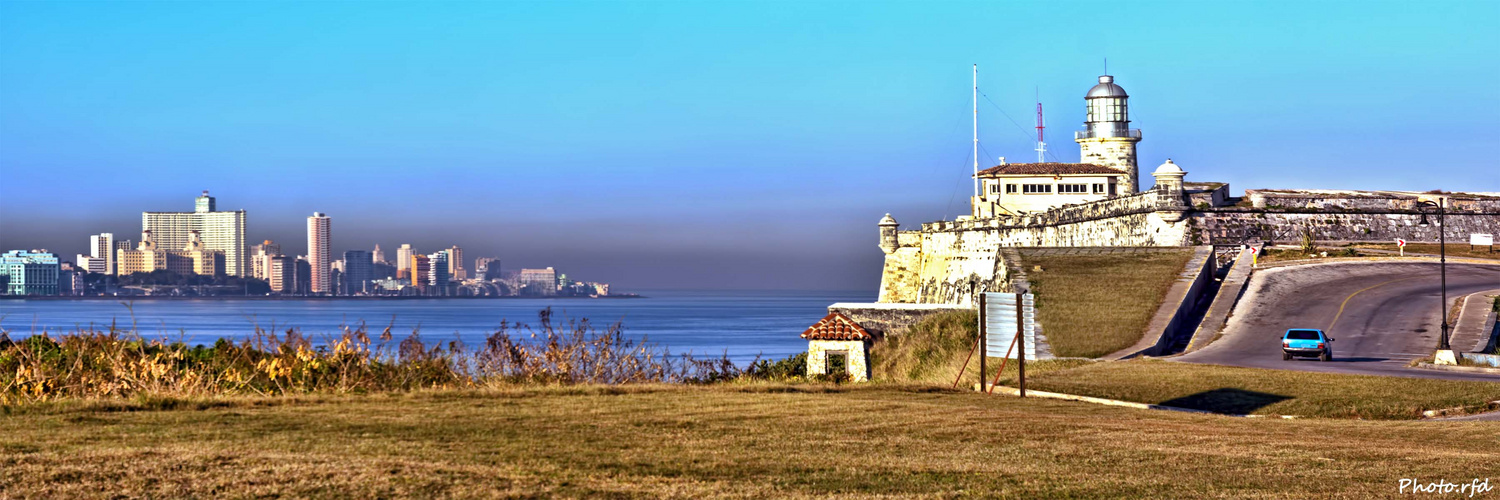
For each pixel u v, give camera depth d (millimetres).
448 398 27203
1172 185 81062
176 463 17172
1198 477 18875
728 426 23594
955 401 30984
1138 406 35438
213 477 16438
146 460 17312
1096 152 114438
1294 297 65938
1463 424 27297
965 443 22203
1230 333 58531
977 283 97812
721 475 18172
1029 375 43031
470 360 32844
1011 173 107812
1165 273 69500
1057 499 17078
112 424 21578
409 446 19750
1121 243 85688
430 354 32344
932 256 108062
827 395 30016
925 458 20297
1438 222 86438
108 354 28719
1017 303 34844
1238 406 35031
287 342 31172
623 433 22328
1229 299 66188
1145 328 57500
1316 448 22172
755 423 24094
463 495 15938
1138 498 17203
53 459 17219
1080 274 70750
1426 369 46281
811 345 49625
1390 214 86188
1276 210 83625
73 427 20984
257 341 31547
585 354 33750
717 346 145625
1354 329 57625
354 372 30109
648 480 17500
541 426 22922
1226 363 48656
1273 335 57312
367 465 17531
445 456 18828
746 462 19359
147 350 30875
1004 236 95562
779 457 19984
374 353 31906
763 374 49062
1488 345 52375
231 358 30094
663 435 22172
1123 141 114000
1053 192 107875
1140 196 83312
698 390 30266
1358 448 22250
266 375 29469
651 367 34688
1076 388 39344
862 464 19453
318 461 17797
